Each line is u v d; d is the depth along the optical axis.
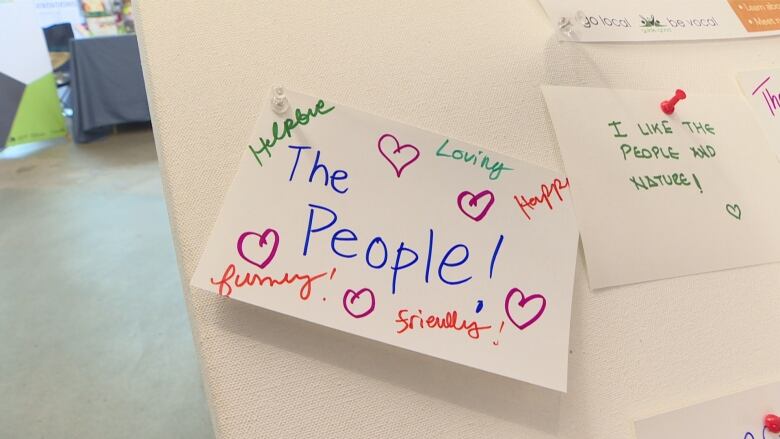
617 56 0.32
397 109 0.26
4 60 1.54
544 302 0.25
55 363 0.78
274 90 0.24
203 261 0.22
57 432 0.67
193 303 0.22
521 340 0.24
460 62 0.28
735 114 0.33
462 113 0.27
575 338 0.26
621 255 0.28
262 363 0.22
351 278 0.23
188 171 0.23
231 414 0.22
